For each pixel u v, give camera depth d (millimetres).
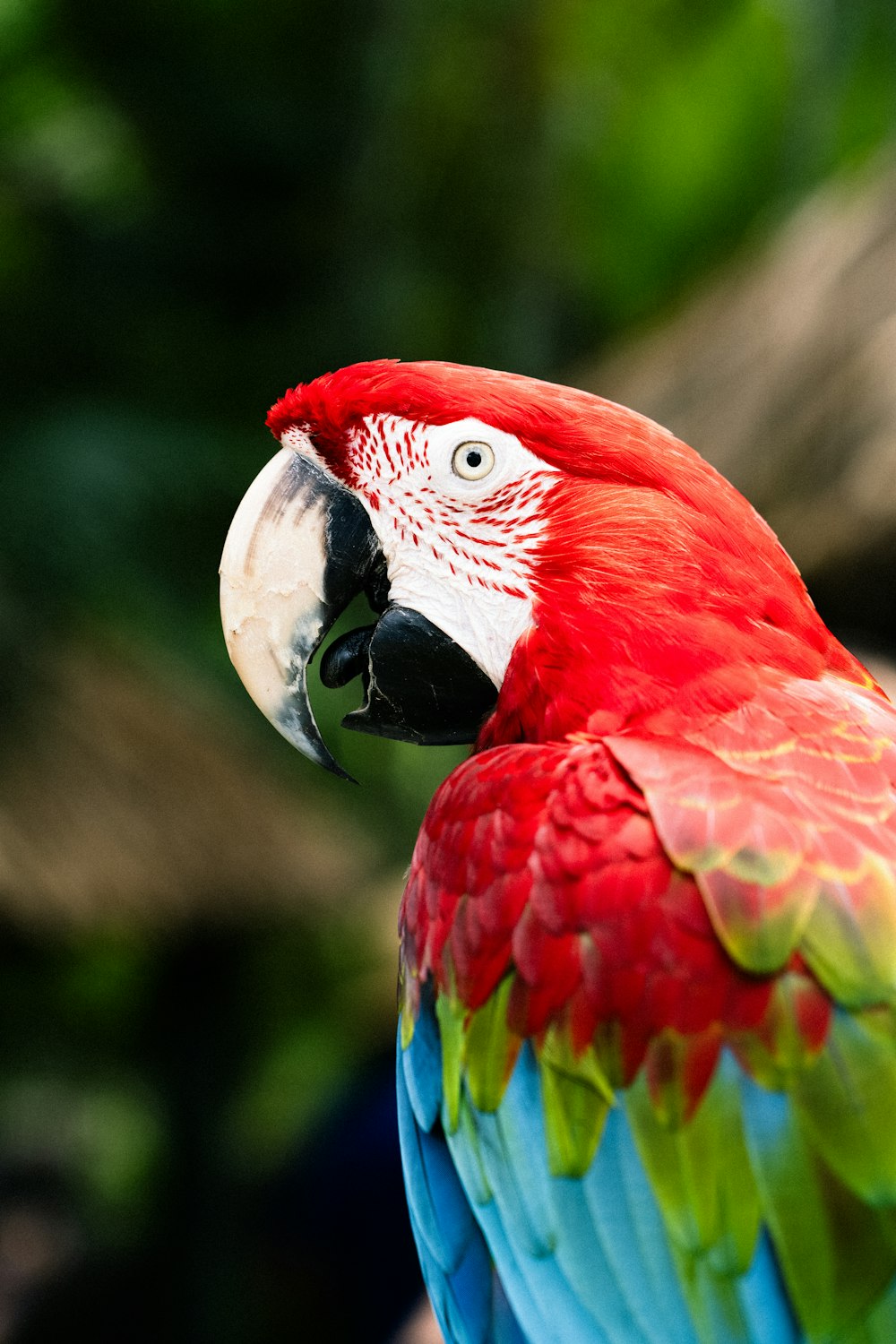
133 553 6418
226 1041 6934
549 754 1821
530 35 7277
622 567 1897
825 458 3504
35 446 6445
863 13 7484
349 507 2129
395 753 7219
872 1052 1535
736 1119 1566
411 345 7324
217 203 7629
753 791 1658
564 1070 1668
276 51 7559
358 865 6594
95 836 5711
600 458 1962
